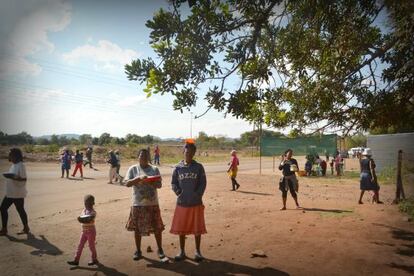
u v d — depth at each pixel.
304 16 6.96
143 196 6.26
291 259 6.48
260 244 7.39
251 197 13.98
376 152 23.94
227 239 7.77
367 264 6.26
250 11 6.15
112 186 17.55
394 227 8.86
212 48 6.08
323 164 25.06
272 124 9.11
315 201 13.03
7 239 7.73
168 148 57.56
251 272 5.86
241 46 6.36
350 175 24.91
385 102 7.62
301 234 8.16
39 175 22.17
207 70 6.27
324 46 8.14
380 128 8.57
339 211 10.93
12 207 11.65
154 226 6.31
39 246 7.25
